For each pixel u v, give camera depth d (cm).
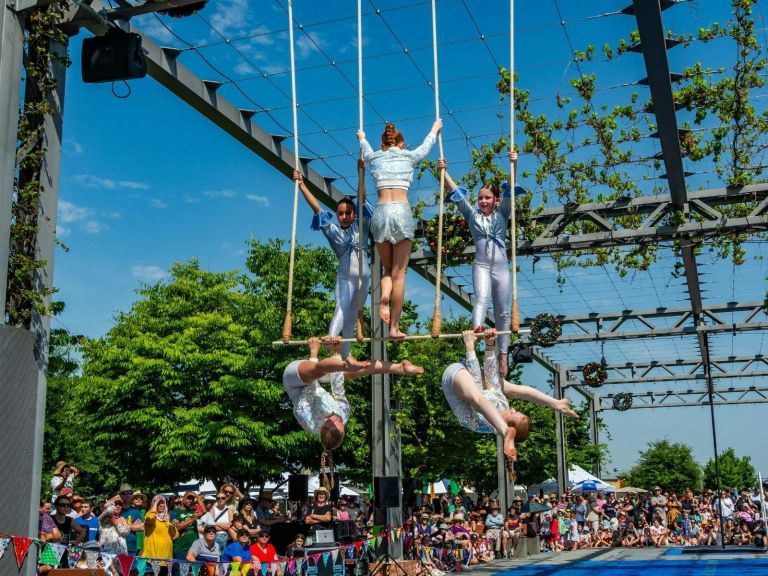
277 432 2341
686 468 6644
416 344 2595
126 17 816
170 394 2436
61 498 945
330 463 872
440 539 1631
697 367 2711
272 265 2578
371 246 1514
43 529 869
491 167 1432
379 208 779
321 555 1059
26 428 758
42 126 798
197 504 1125
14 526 737
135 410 2367
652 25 1058
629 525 2464
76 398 2469
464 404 793
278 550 1303
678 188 1403
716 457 1961
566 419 3478
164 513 1013
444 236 1499
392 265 786
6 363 736
